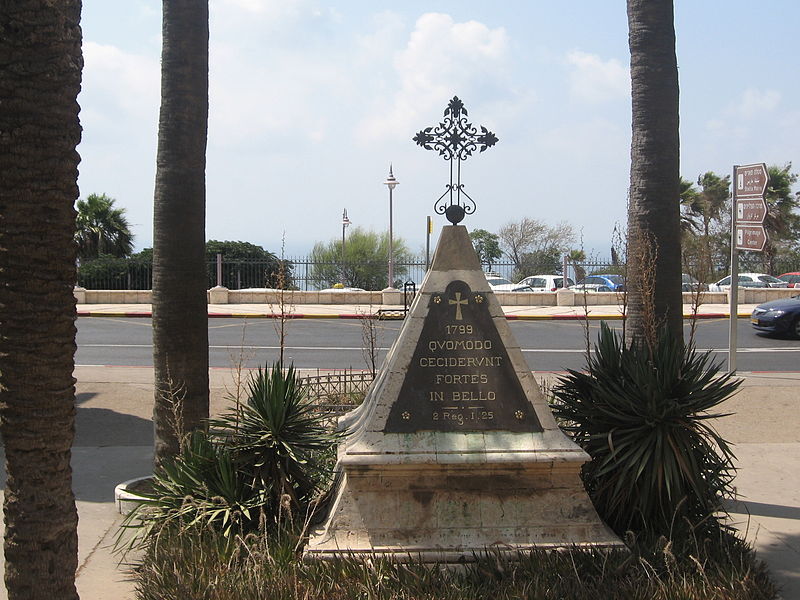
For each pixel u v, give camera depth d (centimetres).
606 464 584
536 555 528
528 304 2909
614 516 589
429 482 552
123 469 844
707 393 585
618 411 589
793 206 4581
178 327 689
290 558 526
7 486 367
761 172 1236
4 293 351
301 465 602
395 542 541
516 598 471
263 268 3073
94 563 591
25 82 344
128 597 530
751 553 574
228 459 591
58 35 349
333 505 559
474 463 548
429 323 572
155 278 694
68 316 363
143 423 1046
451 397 566
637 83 755
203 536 561
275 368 643
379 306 2842
